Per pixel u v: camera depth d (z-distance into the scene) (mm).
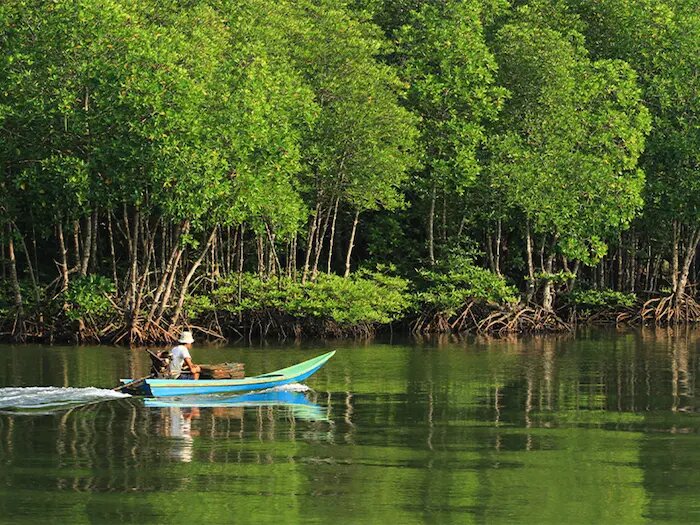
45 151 49312
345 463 25016
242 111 48281
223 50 51031
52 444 26812
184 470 24234
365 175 56438
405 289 60500
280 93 51031
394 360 45500
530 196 59875
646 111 62469
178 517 20703
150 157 47094
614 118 61406
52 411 31531
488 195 61562
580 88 62000
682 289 67875
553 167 60531
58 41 47438
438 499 22125
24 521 20422
